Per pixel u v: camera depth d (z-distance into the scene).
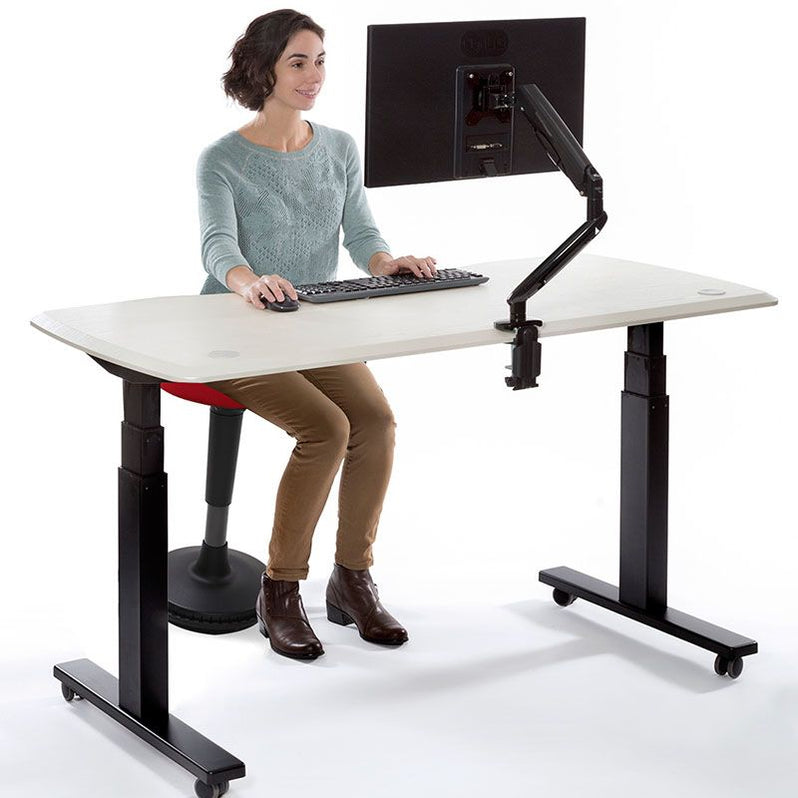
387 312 3.70
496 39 3.73
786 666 3.98
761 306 3.94
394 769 3.46
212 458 4.18
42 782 3.40
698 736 3.61
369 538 4.13
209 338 3.44
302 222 4.12
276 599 4.04
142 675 3.53
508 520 4.96
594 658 4.02
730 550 4.73
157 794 3.37
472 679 3.89
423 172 3.74
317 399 3.88
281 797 3.34
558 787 3.39
